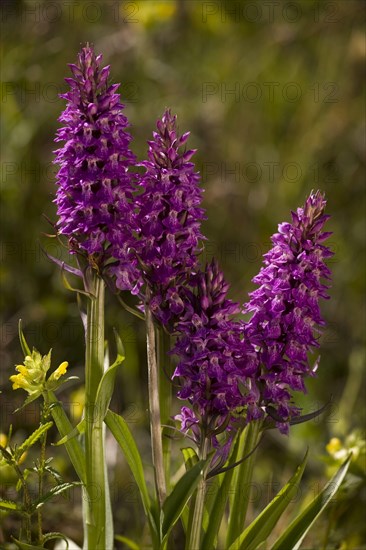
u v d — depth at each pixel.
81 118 3.25
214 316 3.27
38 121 8.06
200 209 3.37
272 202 8.24
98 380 3.56
